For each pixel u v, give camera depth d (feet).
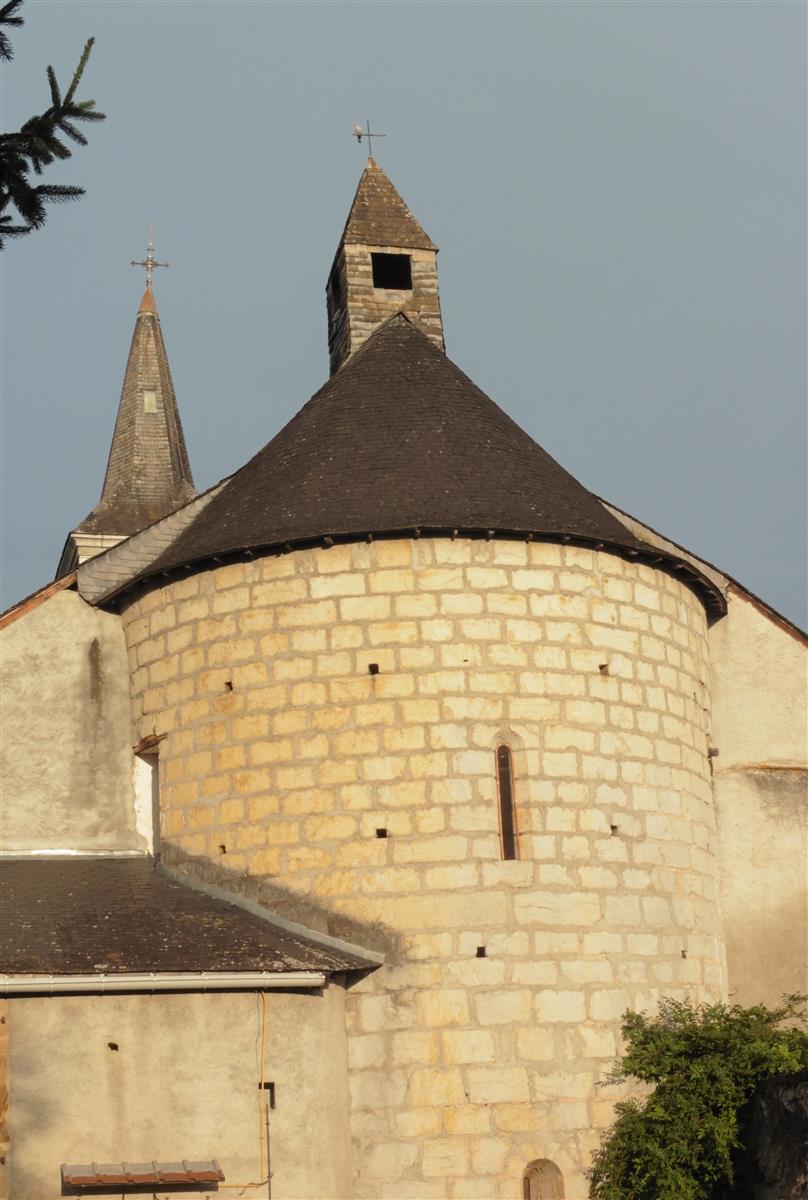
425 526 143.74
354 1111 133.59
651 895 143.54
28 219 85.97
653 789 146.92
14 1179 118.73
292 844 140.26
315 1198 125.29
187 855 145.28
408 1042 134.41
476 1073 133.90
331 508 148.46
